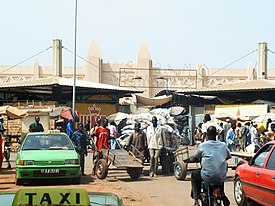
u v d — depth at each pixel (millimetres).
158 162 19766
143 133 19172
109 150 18453
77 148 18562
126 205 12508
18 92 45094
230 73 52938
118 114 36375
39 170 15820
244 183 11859
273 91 40469
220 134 26984
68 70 52312
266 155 11133
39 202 3812
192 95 44781
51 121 36500
